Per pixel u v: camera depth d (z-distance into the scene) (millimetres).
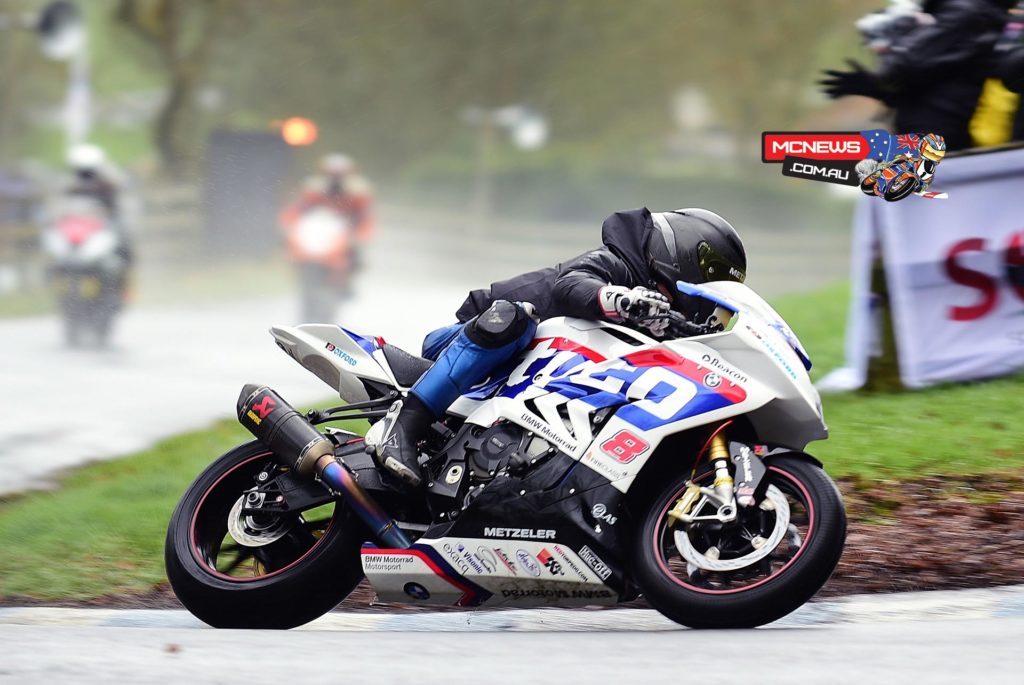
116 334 58094
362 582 20453
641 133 162000
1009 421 25156
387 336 58406
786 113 162750
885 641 13539
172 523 17547
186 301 73062
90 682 11898
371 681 11883
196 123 142375
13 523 24641
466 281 89250
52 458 31812
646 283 16891
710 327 16828
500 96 156375
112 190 54719
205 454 30203
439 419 17062
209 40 142000
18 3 141500
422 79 154000
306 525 18031
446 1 152250
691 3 162375
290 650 13672
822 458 23703
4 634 15211
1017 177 28125
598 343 16484
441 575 16391
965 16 27047
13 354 51188
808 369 16297
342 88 150750
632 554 15641
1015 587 17625
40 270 72938
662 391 15836
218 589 16984
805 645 13398
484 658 13094
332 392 40688
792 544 15469
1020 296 28312
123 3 138875
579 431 16016
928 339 28266
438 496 16656
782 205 142125
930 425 25297
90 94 144875
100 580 21234
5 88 145000
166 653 13469
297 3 146875
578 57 160750
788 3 162500
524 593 16281
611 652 13336
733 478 15359
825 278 91312
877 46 28047
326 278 59969
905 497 21516
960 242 28172
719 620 15008
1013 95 27797
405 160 153000
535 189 147625
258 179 91688
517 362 16969
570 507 15867
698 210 17250
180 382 43812
